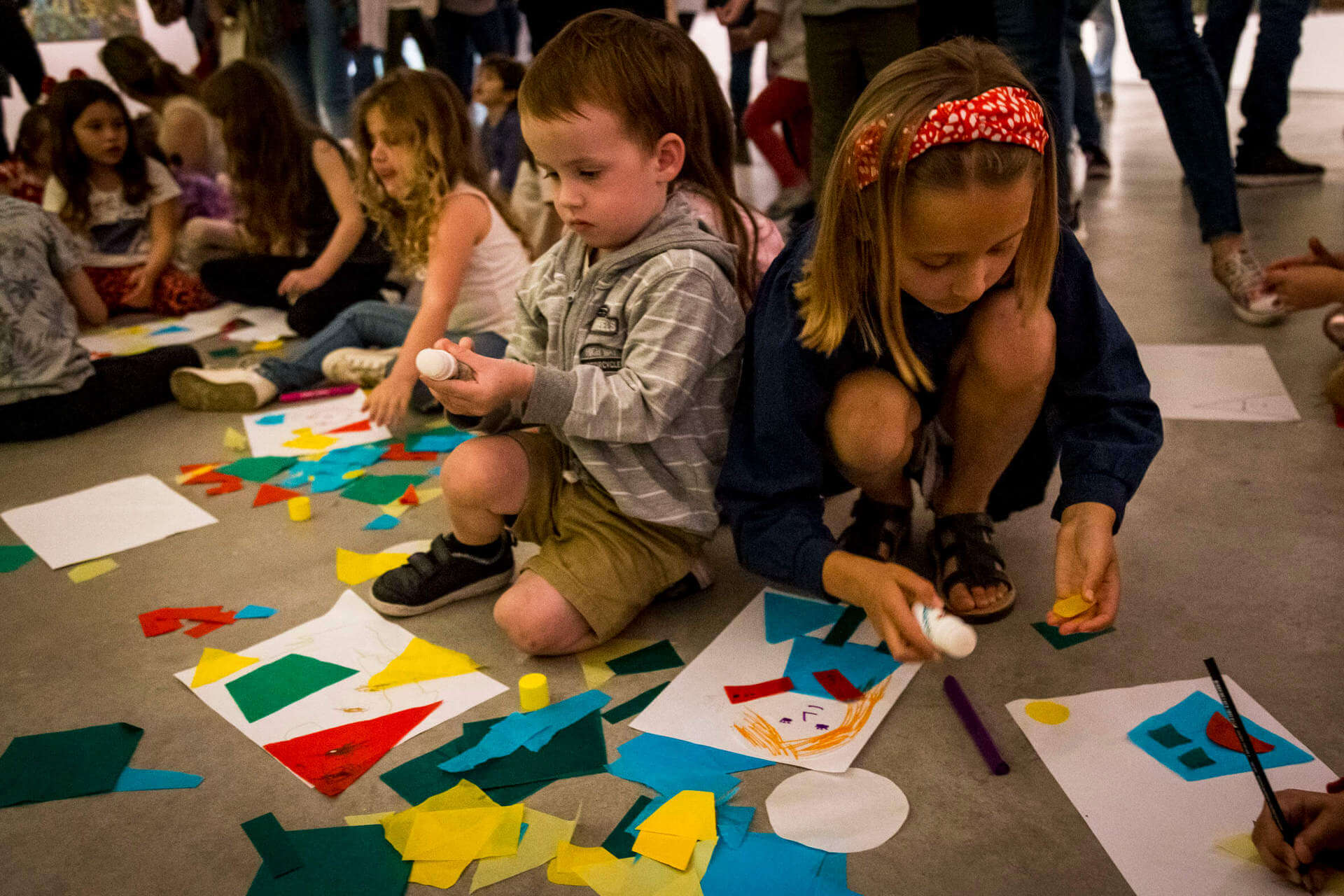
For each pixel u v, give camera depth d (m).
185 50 5.36
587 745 1.00
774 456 1.15
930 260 0.89
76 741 1.05
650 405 1.10
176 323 2.76
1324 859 0.79
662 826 0.88
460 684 1.13
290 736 1.05
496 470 1.19
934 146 0.84
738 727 1.02
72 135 2.69
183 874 0.88
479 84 3.52
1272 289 1.84
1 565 1.45
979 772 0.94
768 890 0.82
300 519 1.55
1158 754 0.94
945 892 0.81
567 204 1.11
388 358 2.11
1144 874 0.81
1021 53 1.88
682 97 1.15
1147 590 1.22
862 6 2.11
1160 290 2.36
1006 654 1.12
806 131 3.26
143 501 1.64
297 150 2.67
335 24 3.93
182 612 1.30
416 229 1.92
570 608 1.14
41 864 0.90
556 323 1.21
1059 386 1.17
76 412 1.98
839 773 0.95
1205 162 2.10
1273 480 1.45
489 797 0.94
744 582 1.32
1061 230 1.07
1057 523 1.41
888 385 1.13
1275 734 0.95
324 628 1.25
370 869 0.87
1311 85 5.78
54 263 2.27
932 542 1.32
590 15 1.15
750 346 1.18
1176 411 1.70
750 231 1.39
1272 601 1.17
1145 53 2.06
